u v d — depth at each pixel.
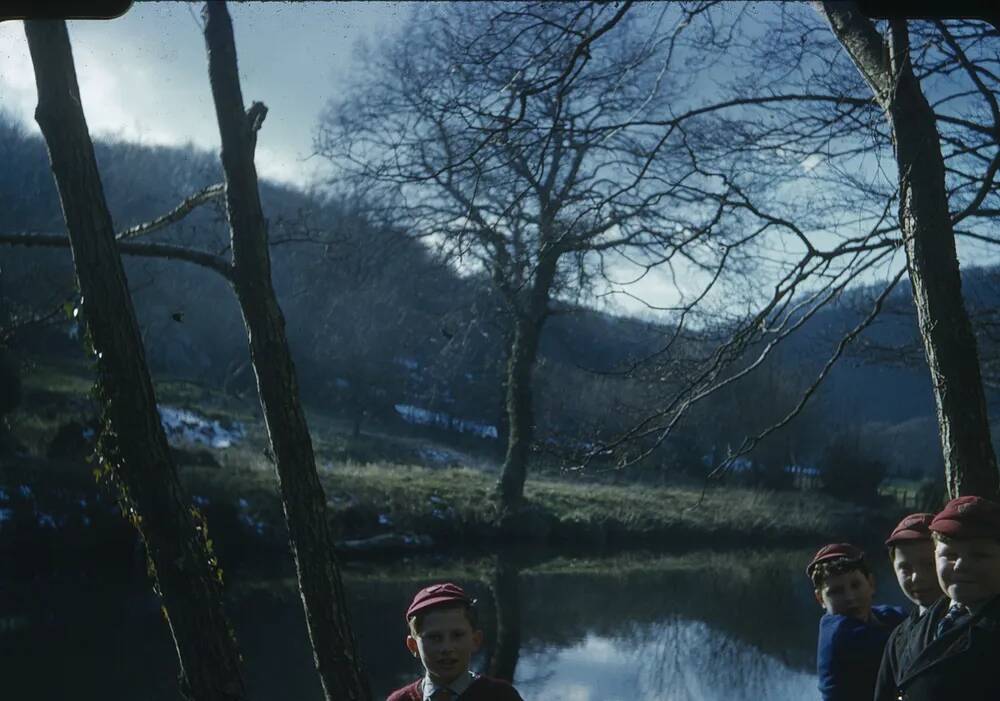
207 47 7.40
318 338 39.03
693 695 12.30
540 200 12.55
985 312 12.28
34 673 12.14
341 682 7.14
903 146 6.52
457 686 4.22
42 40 6.04
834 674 4.62
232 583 18.94
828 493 37.53
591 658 14.29
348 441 38.00
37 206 32.75
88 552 19.45
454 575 21.61
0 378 23.31
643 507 30.91
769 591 20.83
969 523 3.17
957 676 3.15
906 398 55.94
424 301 31.80
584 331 29.73
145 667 12.69
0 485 19.72
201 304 45.06
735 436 35.50
